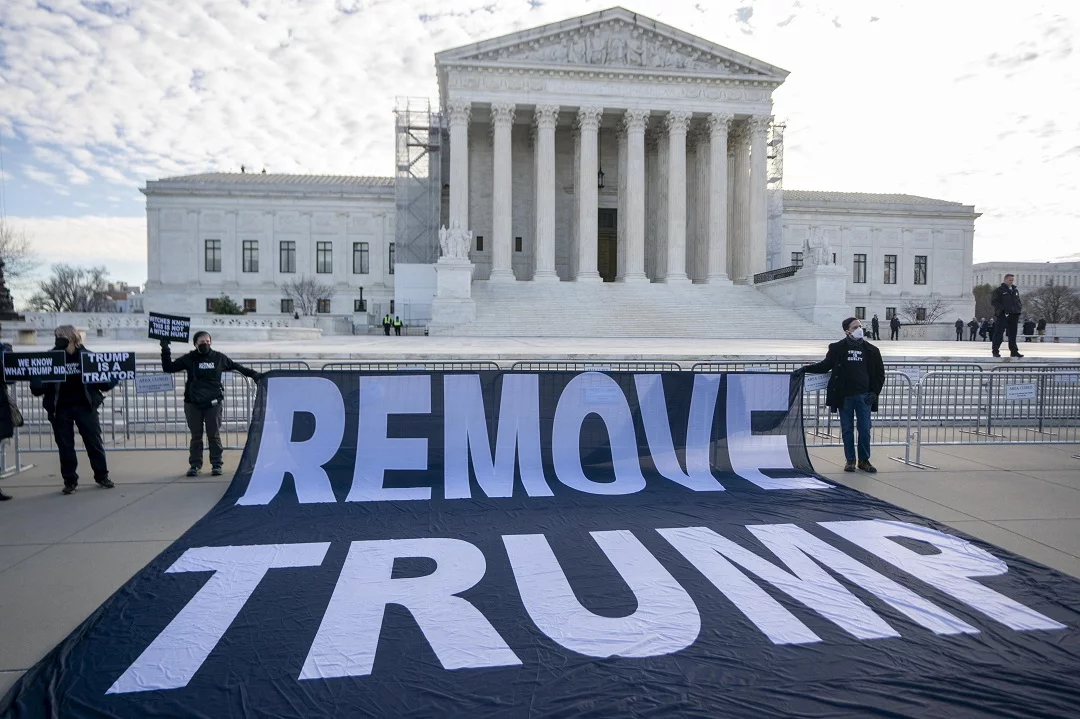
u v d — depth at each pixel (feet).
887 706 12.80
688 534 21.94
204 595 17.08
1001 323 63.05
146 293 209.97
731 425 30.76
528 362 44.65
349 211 216.13
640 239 159.33
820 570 19.08
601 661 14.28
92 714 12.33
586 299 138.41
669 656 14.47
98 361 27.20
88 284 291.38
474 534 21.81
